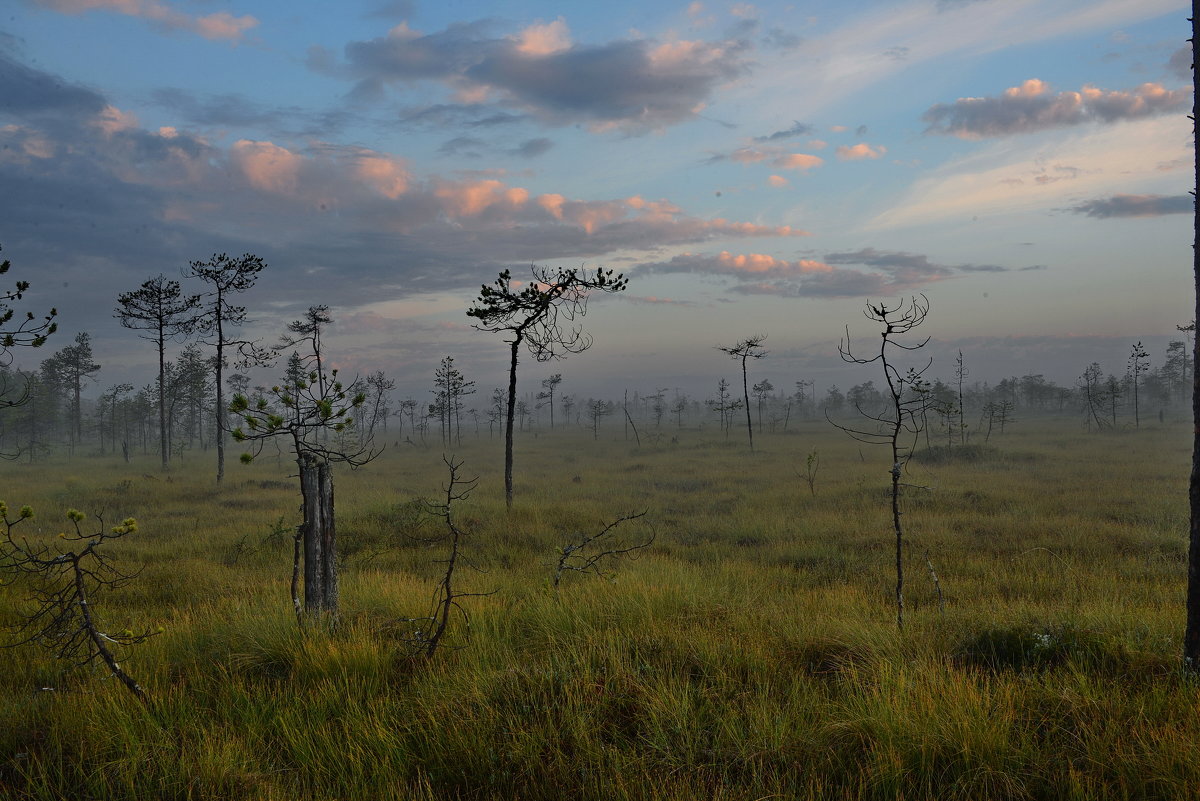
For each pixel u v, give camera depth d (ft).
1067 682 14.98
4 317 22.49
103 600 28.45
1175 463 88.79
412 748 13.58
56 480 92.84
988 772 11.82
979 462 95.76
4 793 12.25
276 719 14.76
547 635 19.74
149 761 13.12
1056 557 34.86
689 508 61.67
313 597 20.72
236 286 91.15
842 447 144.77
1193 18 15.71
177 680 17.94
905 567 34.68
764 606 24.56
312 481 20.76
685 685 15.11
